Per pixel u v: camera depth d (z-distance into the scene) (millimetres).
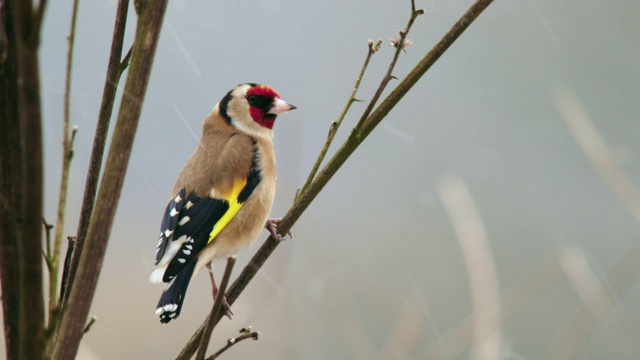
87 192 4203
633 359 10531
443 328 12180
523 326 11320
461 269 13008
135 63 3234
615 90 14992
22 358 2951
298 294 9148
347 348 8086
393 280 12758
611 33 15281
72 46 3336
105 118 4223
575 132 7090
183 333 12211
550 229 14055
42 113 2738
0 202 3238
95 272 3186
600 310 6750
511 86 15453
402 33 4988
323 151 5191
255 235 8148
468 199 6941
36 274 2891
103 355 11844
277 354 8961
